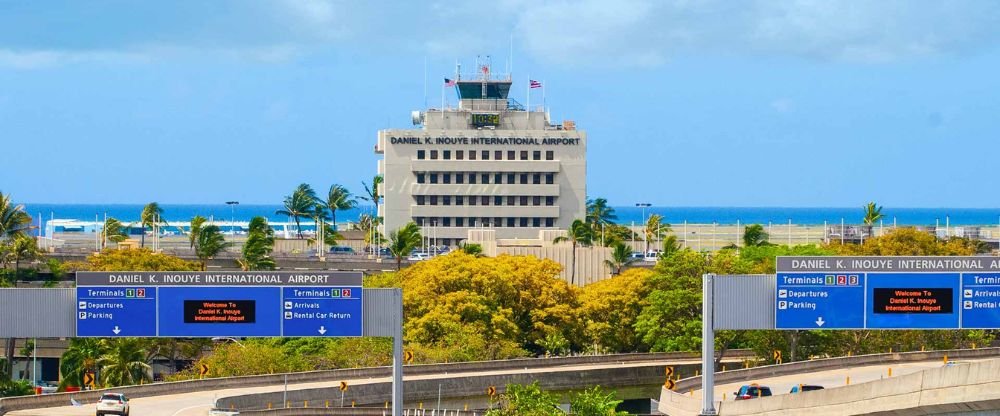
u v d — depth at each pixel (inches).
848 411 3474.4
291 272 3799.2
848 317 3863.2
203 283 3786.9
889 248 7603.4
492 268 6323.8
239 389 5078.7
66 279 7450.8
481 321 6156.5
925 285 3855.8
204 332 3789.4
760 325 3865.7
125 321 3782.0
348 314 3794.3
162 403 4650.6
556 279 6540.4
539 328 6358.3
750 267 6422.2
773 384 5260.8
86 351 5403.5
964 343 6323.8
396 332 3794.3
